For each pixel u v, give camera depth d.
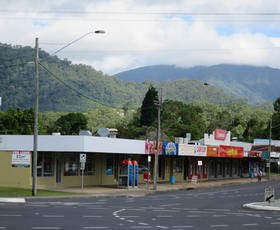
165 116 110.62
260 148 91.44
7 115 88.31
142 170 56.06
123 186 44.59
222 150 68.81
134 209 24.69
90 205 26.36
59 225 16.70
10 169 41.72
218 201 33.50
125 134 93.31
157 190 43.97
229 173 82.50
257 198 37.38
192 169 67.94
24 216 19.22
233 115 184.62
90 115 160.00
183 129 104.56
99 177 49.16
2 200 27.28
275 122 117.25
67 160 44.84
